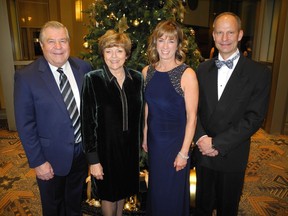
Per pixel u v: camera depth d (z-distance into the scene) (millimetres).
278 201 2500
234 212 1805
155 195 1851
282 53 3949
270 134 4281
